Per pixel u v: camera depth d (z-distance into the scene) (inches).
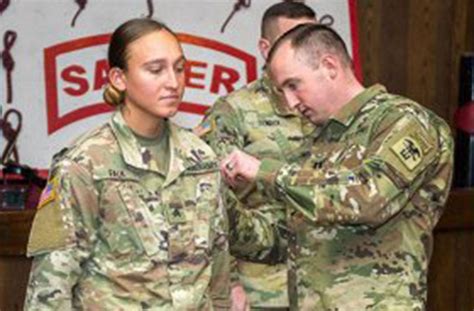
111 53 102.5
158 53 99.8
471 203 204.4
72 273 98.9
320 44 107.0
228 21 193.8
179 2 191.5
